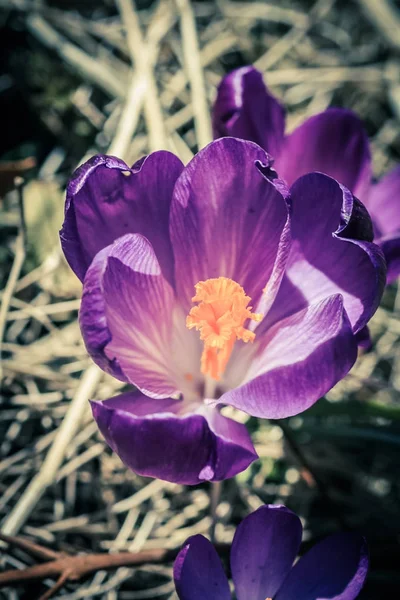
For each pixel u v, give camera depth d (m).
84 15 0.34
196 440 0.16
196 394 0.19
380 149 0.32
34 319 0.27
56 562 0.19
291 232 0.18
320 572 0.18
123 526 0.23
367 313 0.17
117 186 0.18
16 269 0.24
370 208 0.23
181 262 0.19
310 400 0.16
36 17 0.32
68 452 0.23
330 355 0.16
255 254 0.19
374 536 0.21
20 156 0.31
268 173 0.18
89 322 0.16
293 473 0.24
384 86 0.33
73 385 0.25
